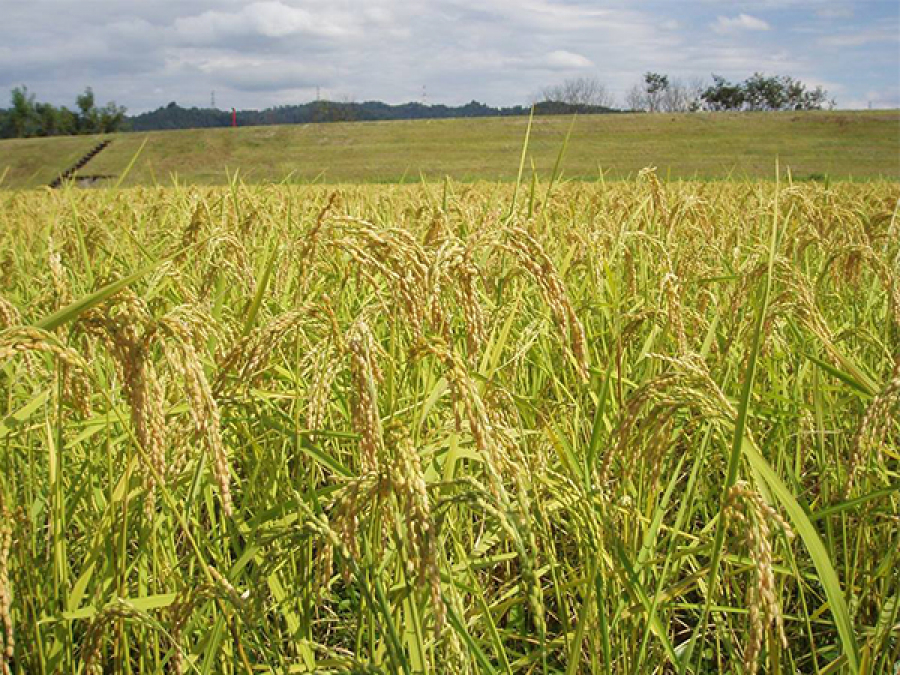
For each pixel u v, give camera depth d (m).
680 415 2.91
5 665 2.02
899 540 2.43
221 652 2.40
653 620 2.13
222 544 2.72
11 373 2.67
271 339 2.12
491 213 2.06
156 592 2.53
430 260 2.09
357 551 1.87
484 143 67.19
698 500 3.27
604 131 71.00
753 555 1.58
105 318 1.74
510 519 1.71
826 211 5.14
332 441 3.29
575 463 2.26
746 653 1.61
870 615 2.85
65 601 2.27
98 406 2.95
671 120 74.81
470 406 1.70
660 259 4.41
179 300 3.83
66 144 64.00
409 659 2.12
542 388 3.97
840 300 4.48
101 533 2.25
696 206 5.36
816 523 3.19
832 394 3.61
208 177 49.00
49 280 3.62
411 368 3.04
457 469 2.99
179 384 2.37
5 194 12.30
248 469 3.04
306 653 2.08
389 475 1.65
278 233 4.92
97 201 8.50
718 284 4.46
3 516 1.73
